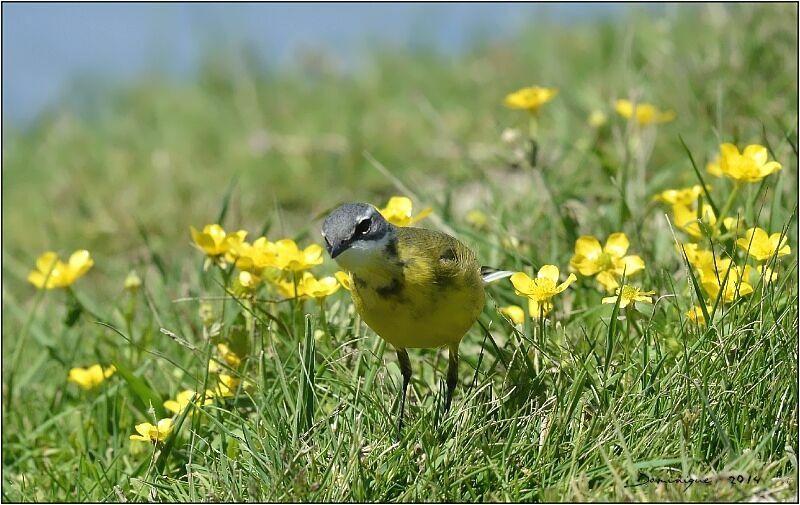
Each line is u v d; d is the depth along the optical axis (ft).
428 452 27.37
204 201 58.03
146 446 33.12
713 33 52.65
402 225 34.14
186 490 29.27
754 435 27.20
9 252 57.31
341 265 29.27
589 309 32.81
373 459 27.50
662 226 37.04
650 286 33.32
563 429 27.53
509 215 40.34
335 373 31.12
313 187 58.29
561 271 36.29
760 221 36.24
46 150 71.20
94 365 34.91
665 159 46.55
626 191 40.55
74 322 36.45
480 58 70.13
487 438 28.09
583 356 29.73
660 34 55.16
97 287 51.72
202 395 31.07
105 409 34.04
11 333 43.32
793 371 27.76
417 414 30.78
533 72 63.16
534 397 29.40
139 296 42.63
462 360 33.65
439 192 49.52
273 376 32.89
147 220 56.75
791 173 38.09
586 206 40.96
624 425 27.35
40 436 35.37
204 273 39.14
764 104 44.62
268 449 27.63
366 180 58.08
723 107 45.73
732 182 37.65
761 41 48.34
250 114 67.67
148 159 64.64
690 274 29.30
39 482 33.24
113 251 56.03
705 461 26.96
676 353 29.99
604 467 26.53
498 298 35.58
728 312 28.81
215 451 29.58
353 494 26.55
